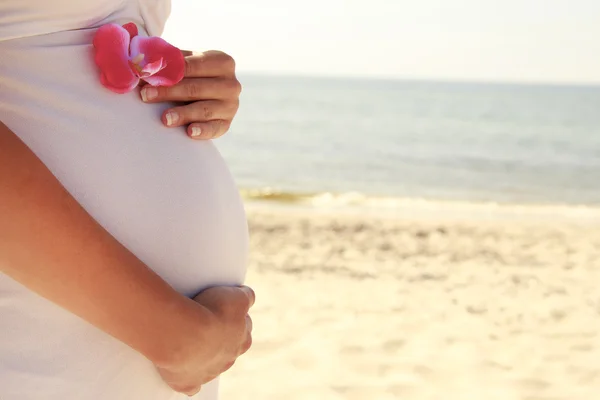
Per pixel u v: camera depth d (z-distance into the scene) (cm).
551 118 5897
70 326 97
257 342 509
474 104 8031
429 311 612
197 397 116
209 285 114
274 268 757
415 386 439
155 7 116
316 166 2652
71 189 98
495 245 930
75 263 87
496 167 2666
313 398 413
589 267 818
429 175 2398
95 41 100
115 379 100
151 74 103
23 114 95
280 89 11012
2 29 93
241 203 128
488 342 533
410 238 956
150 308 93
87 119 100
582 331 571
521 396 432
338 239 938
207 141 120
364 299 642
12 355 95
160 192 106
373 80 14938
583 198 1861
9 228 84
